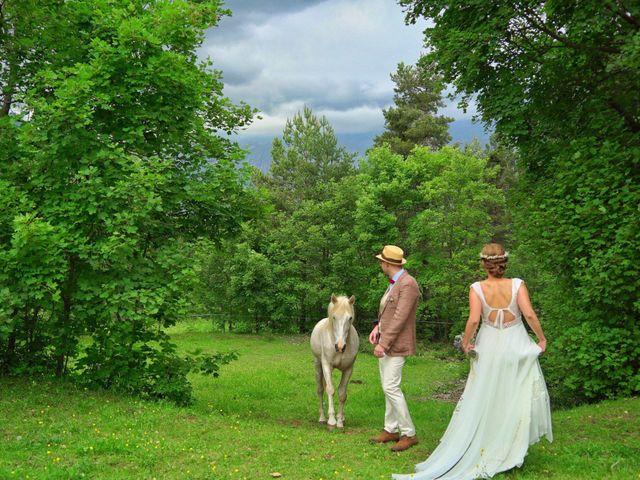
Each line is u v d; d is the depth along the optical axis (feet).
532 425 16.38
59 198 28.84
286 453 20.21
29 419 22.27
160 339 30.86
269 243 116.37
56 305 28.84
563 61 38.75
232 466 18.21
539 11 37.76
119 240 26.99
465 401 17.16
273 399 42.06
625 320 32.35
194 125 34.35
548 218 35.65
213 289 114.93
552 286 38.88
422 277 92.79
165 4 32.48
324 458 19.66
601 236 32.37
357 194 111.55
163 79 31.42
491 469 15.96
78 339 31.01
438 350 89.81
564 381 33.17
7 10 33.94
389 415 22.68
